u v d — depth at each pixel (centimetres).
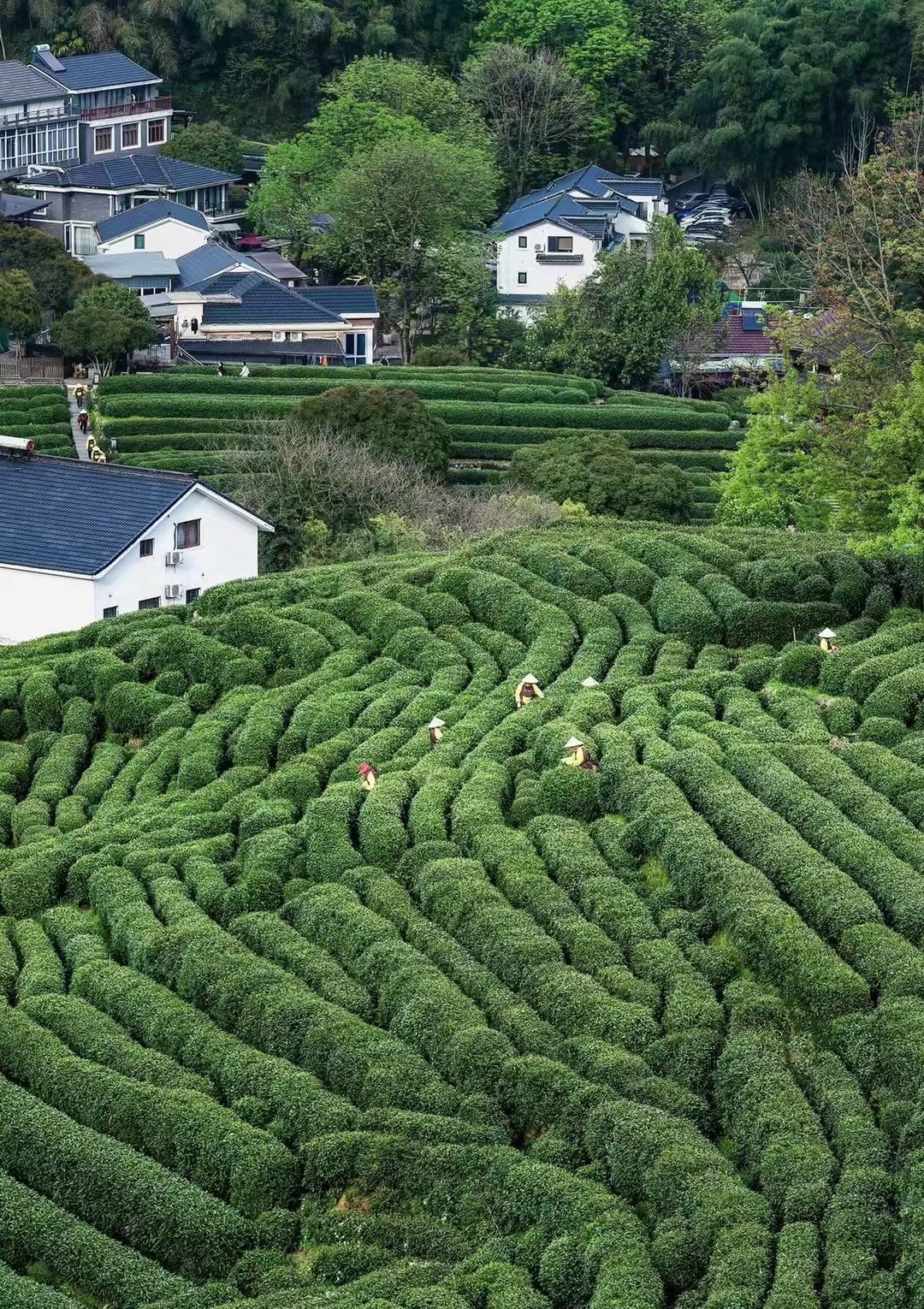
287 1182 3431
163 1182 3428
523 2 15400
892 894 3822
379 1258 3244
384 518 7512
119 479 6938
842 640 5238
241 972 3966
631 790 4388
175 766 5225
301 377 10394
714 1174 3200
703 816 4275
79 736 5591
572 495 8306
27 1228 3384
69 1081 3691
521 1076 3503
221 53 15662
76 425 9900
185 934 4141
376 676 5544
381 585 6019
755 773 4378
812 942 3684
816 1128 3288
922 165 7888
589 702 4966
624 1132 3309
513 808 4531
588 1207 3200
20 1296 3212
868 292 6362
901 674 4825
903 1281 2917
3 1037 3866
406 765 4859
